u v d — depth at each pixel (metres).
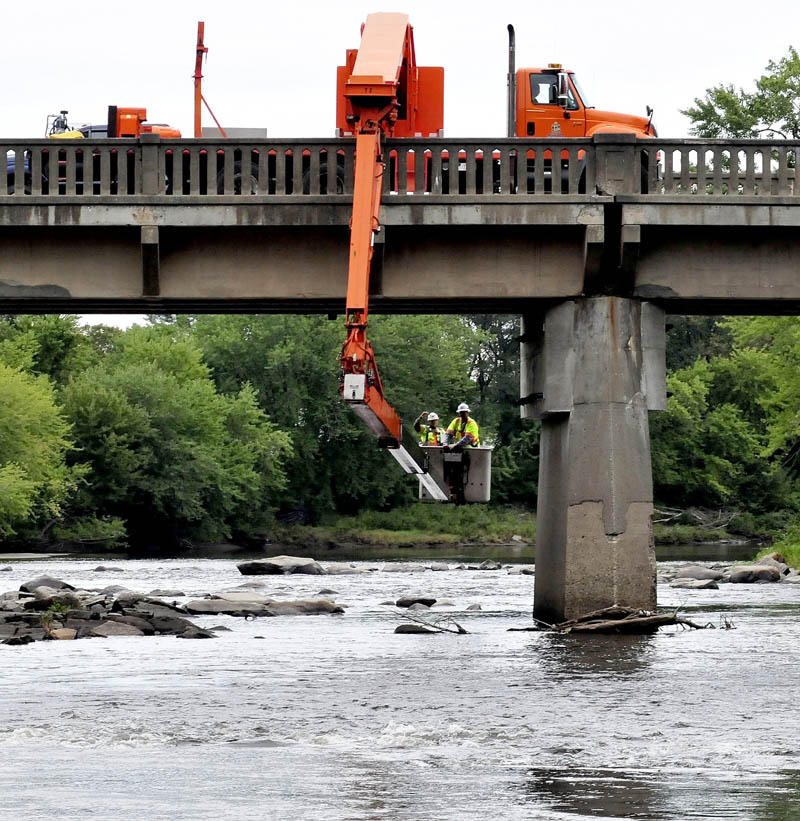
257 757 43.50
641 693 56.28
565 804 37.16
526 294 81.56
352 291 75.38
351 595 119.94
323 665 66.00
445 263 81.75
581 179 83.00
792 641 75.81
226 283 81.94
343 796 38.09
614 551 80.19
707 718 50.22
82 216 80.00
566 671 63.41
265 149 80.56
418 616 94.69
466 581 144.88
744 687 57.94
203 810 36.50
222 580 146.50
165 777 40.53
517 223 80.00
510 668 64.56
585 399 81.12
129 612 87.25
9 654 71.12
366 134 78.19
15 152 80.25
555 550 83.50
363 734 47.25
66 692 56.94
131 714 51.19
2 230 81.56
